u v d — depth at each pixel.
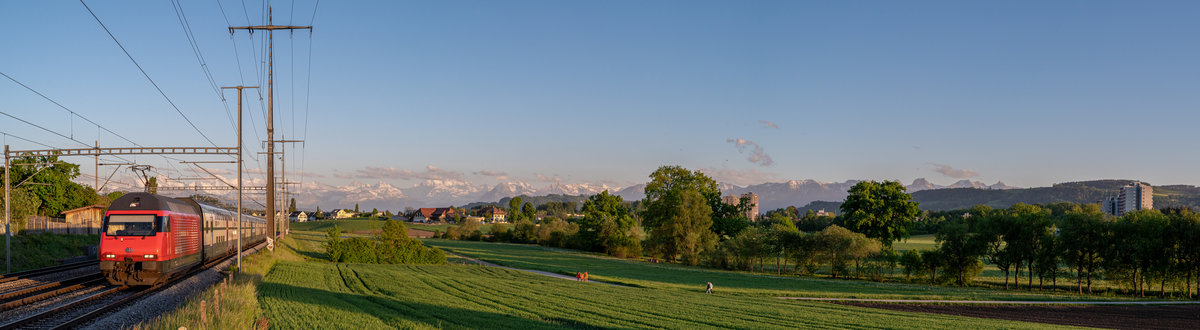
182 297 26.08
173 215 29.88
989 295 50.03
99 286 27.92
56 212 69.38
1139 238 57.53
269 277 39.53
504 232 143.00
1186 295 58.41
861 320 30.73
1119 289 63.00
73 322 18.23
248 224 63.53
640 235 118.00
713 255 82.44
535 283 46.41
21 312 19.80
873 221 79.62
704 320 28.09
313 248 85.94
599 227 109.44
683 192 90.62
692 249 85.44
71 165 72.69
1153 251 56.00
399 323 22.78
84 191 76.56
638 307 32.06
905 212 78.81
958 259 66.50
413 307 28.47
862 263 71.06
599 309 30.55
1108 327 33.94
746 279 62.12
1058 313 40.34
